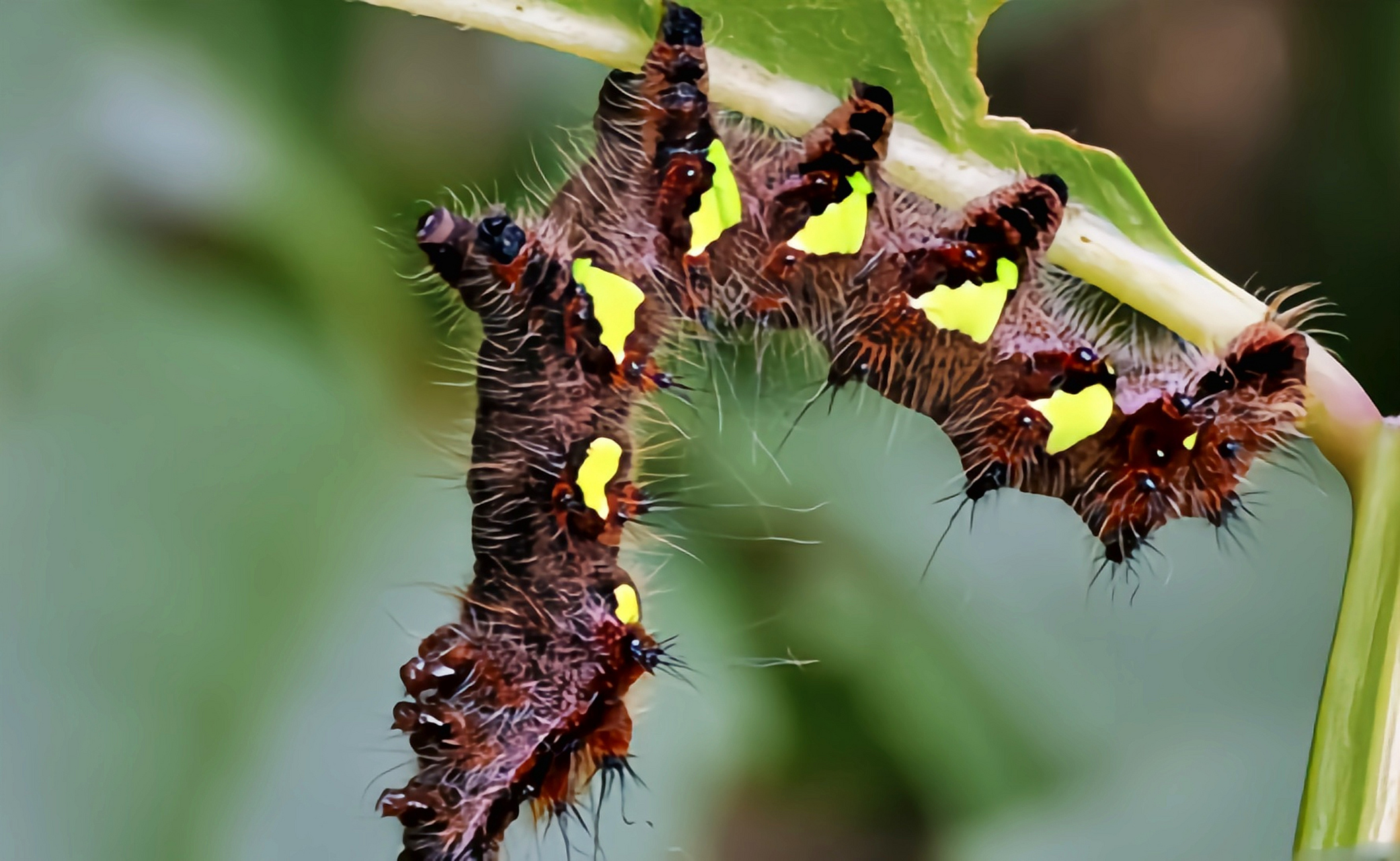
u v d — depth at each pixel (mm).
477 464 400
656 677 404
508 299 399
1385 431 397
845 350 404
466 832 398
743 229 402
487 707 399
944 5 393
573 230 402
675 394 403
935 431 406
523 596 400
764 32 394
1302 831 390
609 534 403
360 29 400
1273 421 400
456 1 390
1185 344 406
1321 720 391
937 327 403
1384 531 394
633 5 392
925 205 402
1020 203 396
